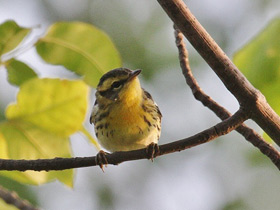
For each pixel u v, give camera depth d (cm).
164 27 1797
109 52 983
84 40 959
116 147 1193
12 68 953
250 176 1773
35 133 957
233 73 786
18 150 961
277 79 905
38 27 912
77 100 937
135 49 1772
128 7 1848
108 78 1178
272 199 1730
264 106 807
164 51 1762
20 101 928
